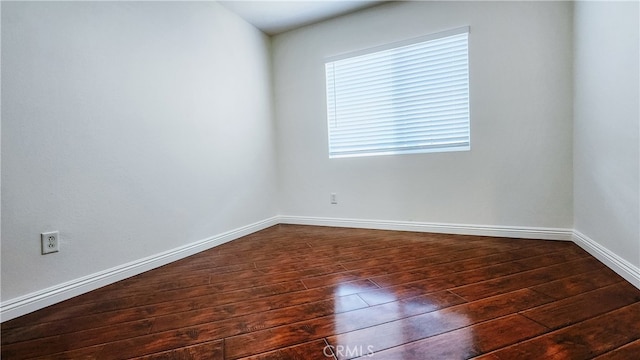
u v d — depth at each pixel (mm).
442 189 2777
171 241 2238
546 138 2383
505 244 2346
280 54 3447
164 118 2197
